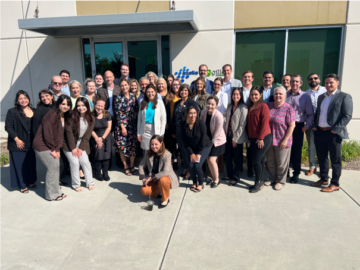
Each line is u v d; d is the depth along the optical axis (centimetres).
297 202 396
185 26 668
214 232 324
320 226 333
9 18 744
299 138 459
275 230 326
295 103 460
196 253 287
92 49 745
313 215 359
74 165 437
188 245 300
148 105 469
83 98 430
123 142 505
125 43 735
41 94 423
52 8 723
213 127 436
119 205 395
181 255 284
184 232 325
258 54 699
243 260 275
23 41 753
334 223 339
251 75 499
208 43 693
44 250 296
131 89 526
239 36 697
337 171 423
